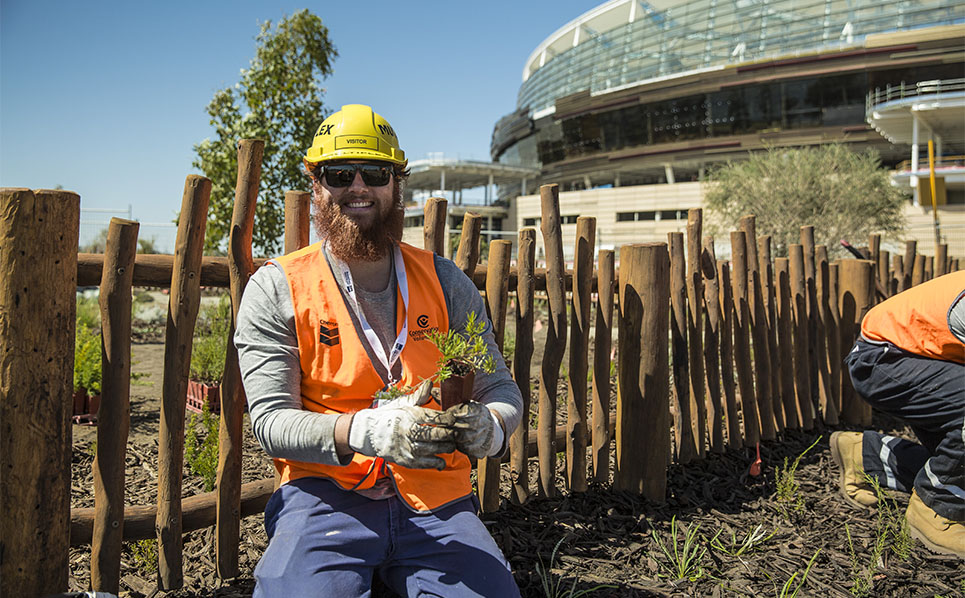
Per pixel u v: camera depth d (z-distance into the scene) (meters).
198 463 3.15
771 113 43.25
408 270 1.87
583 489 3.11
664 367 3.10
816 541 2.81
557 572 2.41
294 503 1.71
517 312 2.91
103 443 1.96
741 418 4.55
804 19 42.03
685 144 47.38
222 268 2.26
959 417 2.72
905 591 2.42
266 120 7.74
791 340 4.41
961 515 2.64
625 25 51.81
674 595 2.31
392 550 1.71
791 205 20.09
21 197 1.65
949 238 29.16
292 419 1.58
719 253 23.84
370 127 1.78
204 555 2.37
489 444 1.57
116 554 2.00
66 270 1.74
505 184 62.69
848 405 4.73
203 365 4.94
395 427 1.49
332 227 1.72
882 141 39.06
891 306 2.99
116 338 1.95
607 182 58.75
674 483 3.35
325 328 1.69
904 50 36.84
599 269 3.16
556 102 55.09
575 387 3.08
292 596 1.55
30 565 1.72
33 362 1.69
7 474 1.68
